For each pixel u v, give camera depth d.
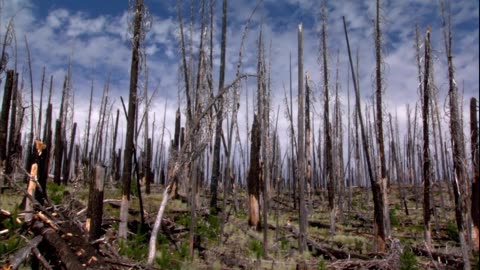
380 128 15.86
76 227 9.35
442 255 14.03
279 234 17.53
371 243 16.88
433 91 13.39
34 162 10.69
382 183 16.41
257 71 15.35
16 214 9.35
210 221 15.97
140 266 8.86
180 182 24.03
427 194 13.45
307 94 19.95
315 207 30.22
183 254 11.83
